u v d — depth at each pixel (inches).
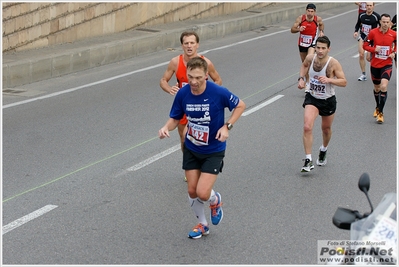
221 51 960.9
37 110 584.1
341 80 407.8
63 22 873.5
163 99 637.3
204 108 300.2
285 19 1403.8
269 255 294.8
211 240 311.3
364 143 493.0
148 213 344.5
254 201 365.4
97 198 365.4
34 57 740.7
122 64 850.8
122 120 549.3
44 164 426.6
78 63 792.9
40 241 305.6
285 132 520.4
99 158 441.4
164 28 1069.1
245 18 1210.6
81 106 601.9
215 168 306.5
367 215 211.5
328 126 425.7
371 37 571.5
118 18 995.9
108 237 312.0
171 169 420.8
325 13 1528.1
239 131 520.7
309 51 744.3
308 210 352.8
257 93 668.1
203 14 1233.4
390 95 674.2
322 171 423.5
